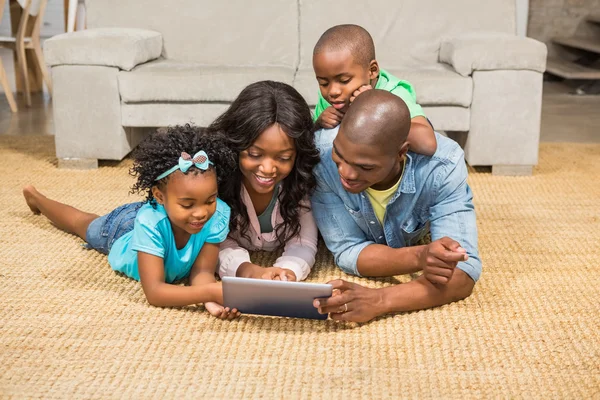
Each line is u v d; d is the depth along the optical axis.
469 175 2.90
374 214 1.76
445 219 1.72
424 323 1.58
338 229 1.81
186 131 1.62
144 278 1.64
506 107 2.83
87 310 1.63
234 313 1.58
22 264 1.89
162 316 1.60
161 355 1.43
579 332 1.55
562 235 2.18
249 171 1.67
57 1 7.65
